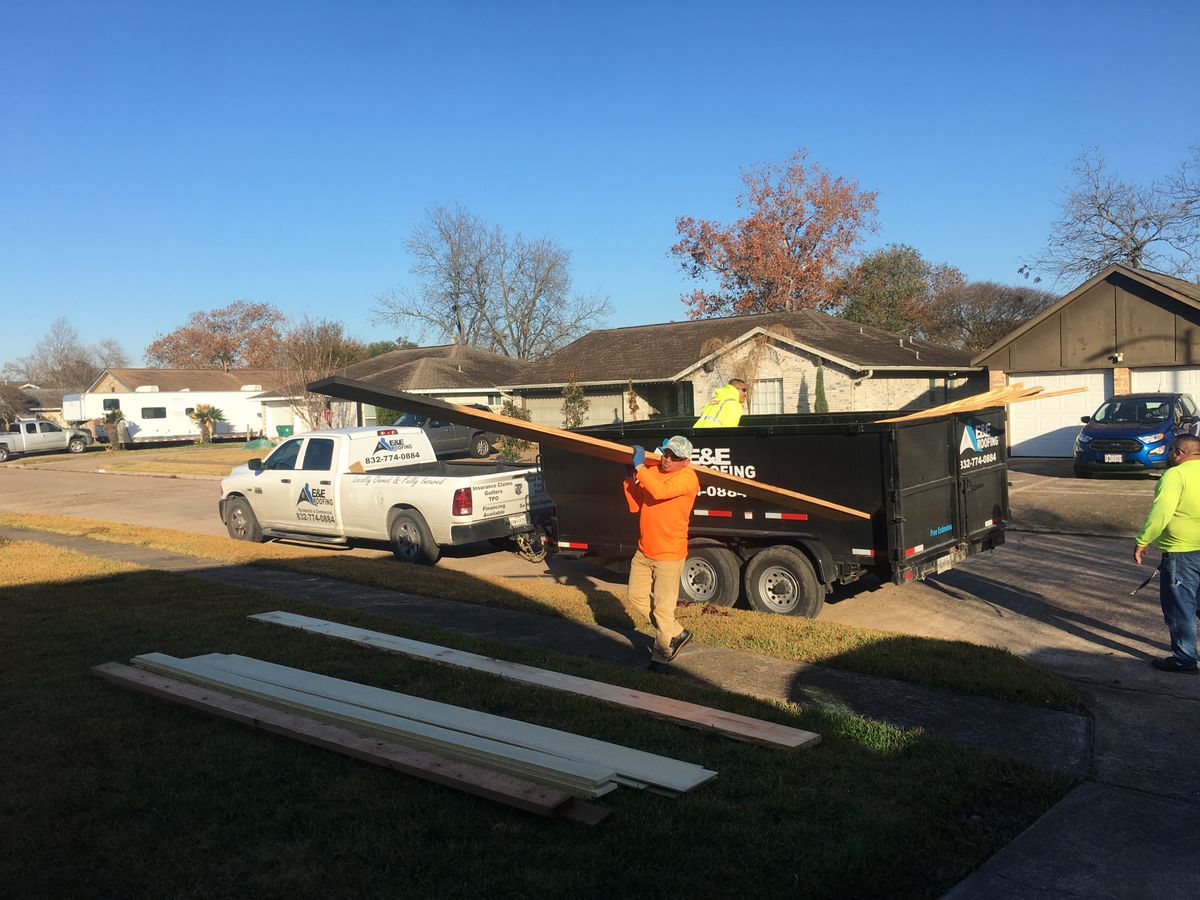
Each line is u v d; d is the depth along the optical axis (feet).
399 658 22.35
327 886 11.91
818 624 25.34
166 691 19.34
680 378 89.15
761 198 156.46
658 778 14.49
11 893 11.75
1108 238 120.67
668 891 11.71
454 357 128.67
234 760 16.14
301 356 132.46
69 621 26.86
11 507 70.49
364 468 42.24
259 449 128.26
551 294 181.98
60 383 326.03
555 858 12.52
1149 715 18.60
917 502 26.32
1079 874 12.35
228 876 12.19
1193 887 12.01
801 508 24.34
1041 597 29.25
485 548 43.39
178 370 206.69
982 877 12.28
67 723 18.11
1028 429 77.05
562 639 25.07
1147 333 70.44
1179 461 20.94
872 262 166.40
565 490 32.45
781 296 156.04
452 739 15.92
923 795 14.37
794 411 81.82
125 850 12.89
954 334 177.68
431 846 12.91
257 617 26.71
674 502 21.42
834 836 13.08
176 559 39.93
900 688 20.36
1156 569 32.50
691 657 22.90
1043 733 17.58
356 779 15.19
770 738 16.38
